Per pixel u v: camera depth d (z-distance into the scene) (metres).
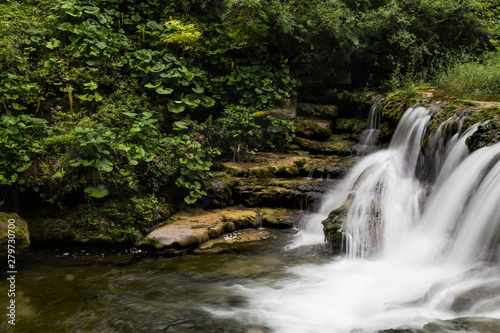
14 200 6.17
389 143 7.69
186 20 8.85
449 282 3.91
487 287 3.62
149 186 6.60
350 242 5.33
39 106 7.07
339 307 4.08
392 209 5.73
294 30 8.79
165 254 5.62
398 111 7.75
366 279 4.69
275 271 5.02
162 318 3.92
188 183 6.72
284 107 8.81
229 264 5.25
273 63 9.13
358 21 9.49
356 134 8.80
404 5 10.01
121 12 8.63
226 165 7.55
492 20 11.23
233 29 8.52
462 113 6.10
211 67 8.91
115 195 6.34
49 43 7.34
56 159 6.06
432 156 6.32
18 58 6.82
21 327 3.75
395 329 3.10
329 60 9.38
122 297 4.38
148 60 7.74
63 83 7.28
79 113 6.88
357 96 9.53
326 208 6.63
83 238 5.87
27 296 4.41
